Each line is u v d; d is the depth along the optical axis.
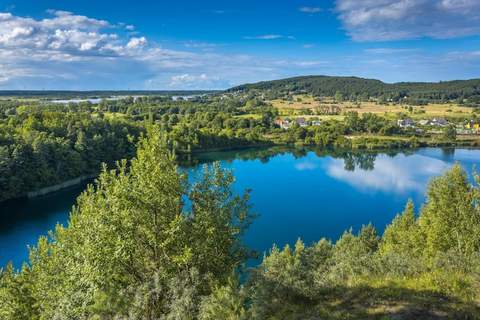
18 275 24.58
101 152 94.06
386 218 67.00
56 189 78.81
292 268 12.82
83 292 13.16
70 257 15.44
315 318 11.11
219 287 12.73
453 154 126.94
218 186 14.88
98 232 13.16
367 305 11.44
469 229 22.67
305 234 59.16
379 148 143.62
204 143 134.38
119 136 106.75
